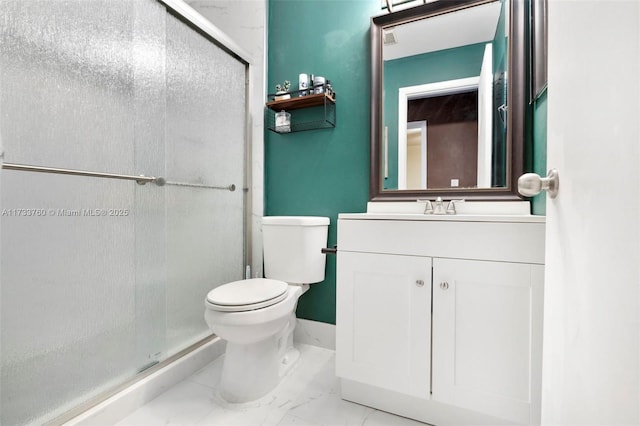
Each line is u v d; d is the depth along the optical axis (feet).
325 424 3.69
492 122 4.62
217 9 6.79
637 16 1.04
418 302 3.55
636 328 1.03
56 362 3.22
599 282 1.29
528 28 4.33
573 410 1.53
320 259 5.36
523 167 4.34
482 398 3.25
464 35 4.83
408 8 5.07
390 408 3.89
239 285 4.57
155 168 4.28
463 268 3.35
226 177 5.74
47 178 3.14
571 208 1.59
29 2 2.98
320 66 5.93
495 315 3.21
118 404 3.68
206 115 5.24
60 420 3.20
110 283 3.73
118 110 3.80
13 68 2.87
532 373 3.05
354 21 5.66
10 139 2.85
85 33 3.44
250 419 3.76
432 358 3.48
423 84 5.05
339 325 3.96
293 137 6.15
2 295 2.85
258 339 4.06
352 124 5.64
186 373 4.67
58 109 3.21
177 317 4.70
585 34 1.46
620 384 1.12
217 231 5.53
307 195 6.02
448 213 4.57
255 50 6.36
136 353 4.02
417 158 5.05
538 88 3.80
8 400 2.89
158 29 4.32
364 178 5.54
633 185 1.06
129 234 3.95
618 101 1.16
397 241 3.67
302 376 4.75
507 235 3.18
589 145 1.40
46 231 3.14
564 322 1.66
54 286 3.20
